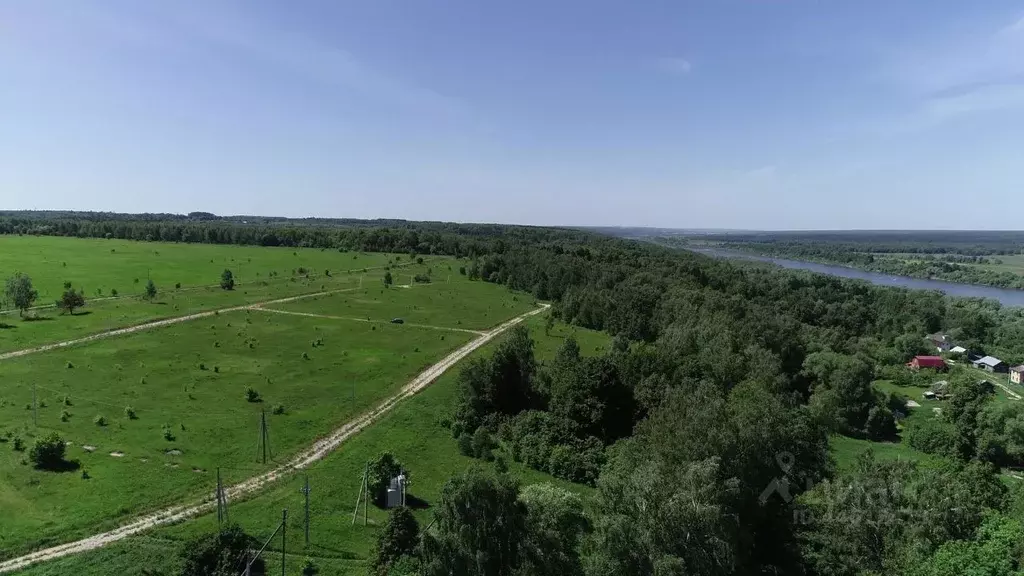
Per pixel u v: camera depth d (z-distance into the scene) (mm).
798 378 113625
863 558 46281
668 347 103500
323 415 75500
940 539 44000
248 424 70312
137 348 96875
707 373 89312
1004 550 38906
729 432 52875
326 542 48062
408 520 46344
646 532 41250
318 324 123375
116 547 44594
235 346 102812
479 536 39812
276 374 89438
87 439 62500
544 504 46812
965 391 96312
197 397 77375
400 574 41281
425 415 79312
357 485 58031
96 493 51875
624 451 63062
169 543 45625
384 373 94438
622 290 150750
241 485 56219
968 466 62875
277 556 45344
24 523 46500
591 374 81375
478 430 73875
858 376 101688
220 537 42781
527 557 39719
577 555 44719
